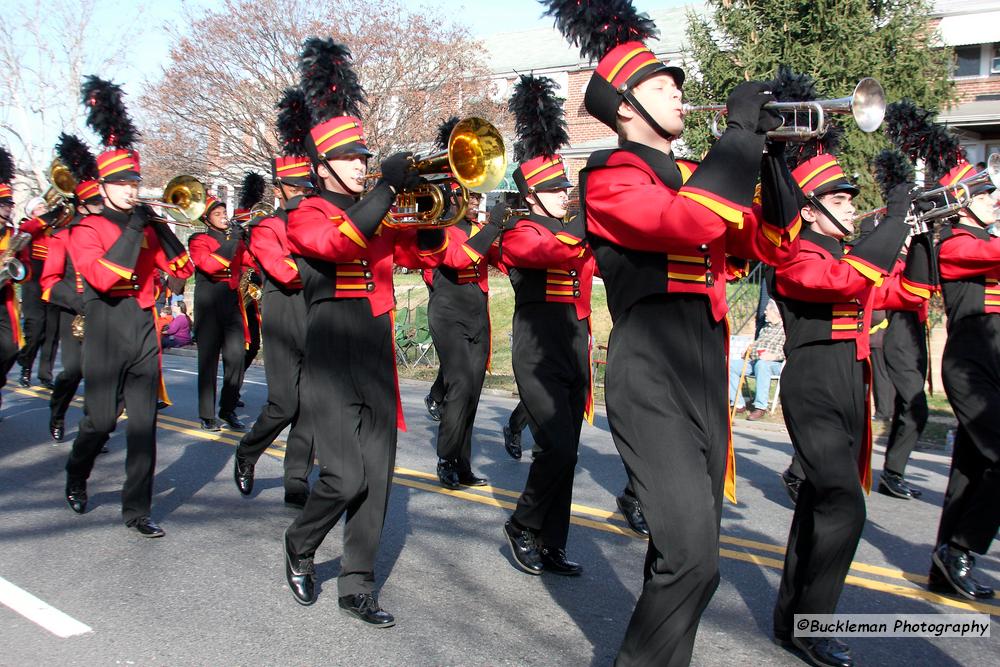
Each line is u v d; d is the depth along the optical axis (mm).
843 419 4004
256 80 20922
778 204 3277
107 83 5754
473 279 6664
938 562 4672
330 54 4723
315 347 4230
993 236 5324
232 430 8656
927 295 4832
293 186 6270
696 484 3018
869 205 12805
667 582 2986
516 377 5102
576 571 4895
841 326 4039
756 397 10320
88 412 5547
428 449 7965
